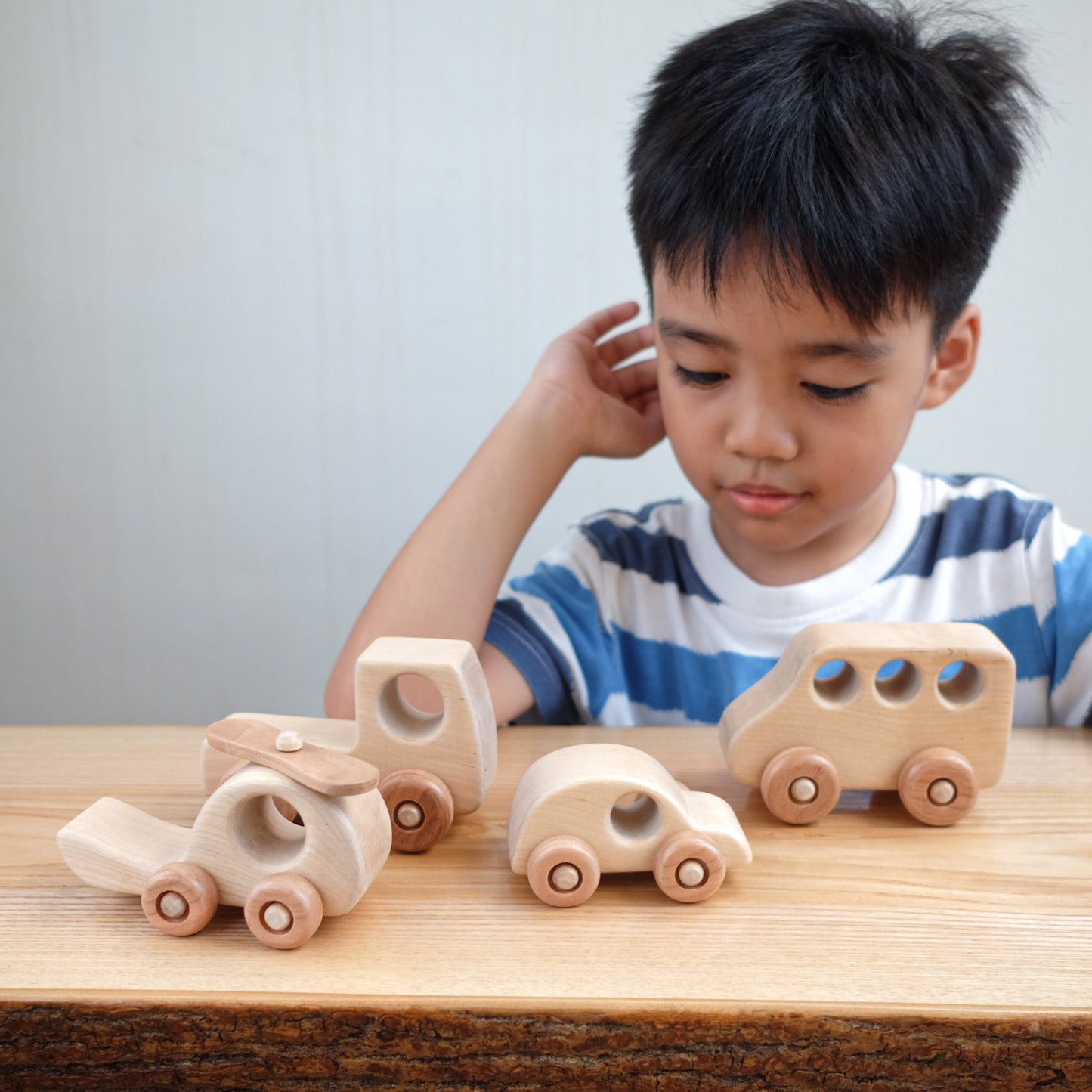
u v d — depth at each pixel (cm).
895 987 36
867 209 52
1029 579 72
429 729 46
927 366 60
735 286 53
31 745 53
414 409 118
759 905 41
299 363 117
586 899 41
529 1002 35
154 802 47
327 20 107
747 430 56
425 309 115
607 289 114
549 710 70
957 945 38
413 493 121
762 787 46
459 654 46
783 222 52
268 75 108
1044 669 71
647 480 121
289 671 126
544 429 71
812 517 60
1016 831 46
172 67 108
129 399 117
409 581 65
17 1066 36
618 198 111
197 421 118
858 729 46
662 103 63
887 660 46
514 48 108
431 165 111
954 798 46
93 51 108
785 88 55
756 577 74
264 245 113
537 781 42
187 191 111
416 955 38
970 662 46
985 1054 35
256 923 38
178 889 39
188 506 121
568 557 77
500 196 112
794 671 46
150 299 115
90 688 126
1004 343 115
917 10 67
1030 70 99
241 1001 36
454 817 47
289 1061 36
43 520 121
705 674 74
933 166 55
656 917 40
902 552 73
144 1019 36
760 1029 35
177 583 123
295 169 111
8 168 111
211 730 41
